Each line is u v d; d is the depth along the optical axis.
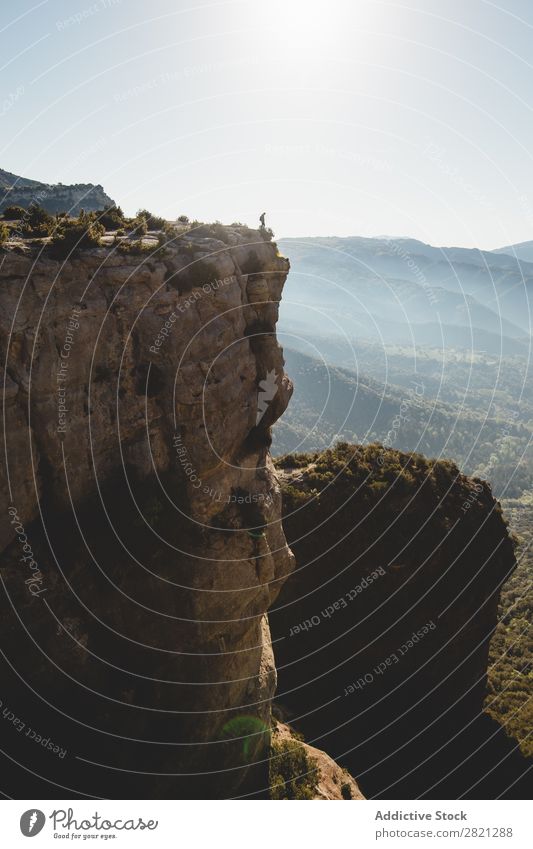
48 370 19.11
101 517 20.88
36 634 19.17
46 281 19.27
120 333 20.97
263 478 26.80
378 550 49.59
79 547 20.22
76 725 19.84
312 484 53.34
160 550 21.92
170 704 22.28
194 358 22.50
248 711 26.25
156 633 21.89
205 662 23.27
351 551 49.91
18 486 18.70
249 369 25.08
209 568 22.95
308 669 48.19
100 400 20.59
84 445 20.25
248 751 25.61
